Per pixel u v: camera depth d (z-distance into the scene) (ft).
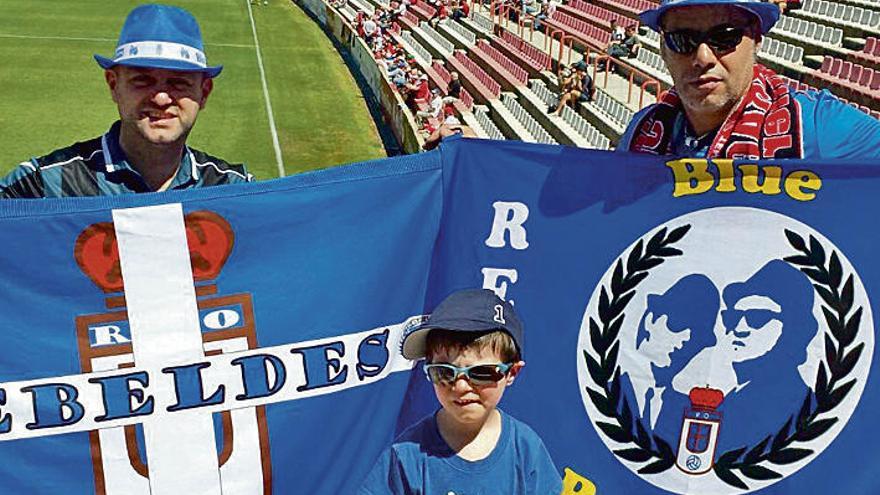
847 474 11.26
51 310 10.39
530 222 11.32
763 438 11.32
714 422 11.34
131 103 11.00
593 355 11.42
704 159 10.98
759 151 11.14
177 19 11.02
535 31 89.71
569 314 11.41
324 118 72.23
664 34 10.85
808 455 11.29
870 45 52.80
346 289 11.08
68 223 10.27
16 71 78.13
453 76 77.20
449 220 11.32
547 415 11.51
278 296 10.88
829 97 11.82
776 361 11.21
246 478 11.00
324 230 10.93
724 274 11.16
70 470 10.60
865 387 11.12
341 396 11.22
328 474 11.28
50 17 105.81
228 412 10.89
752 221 11.02
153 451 10.75
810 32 60.23
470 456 8.59
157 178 11.81
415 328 8.49
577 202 11.25
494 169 11.28
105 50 89.92
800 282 11.05
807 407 11.23
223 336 10.78
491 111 72.02
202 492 10.91
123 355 10.57
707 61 10.57
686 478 11.43
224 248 10.69
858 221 10.84
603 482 11.54
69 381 10.48
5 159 56.34
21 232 10.16
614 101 56.49
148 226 10.48
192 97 11.25
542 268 11.38
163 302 10.62
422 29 109.81
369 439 11.37
